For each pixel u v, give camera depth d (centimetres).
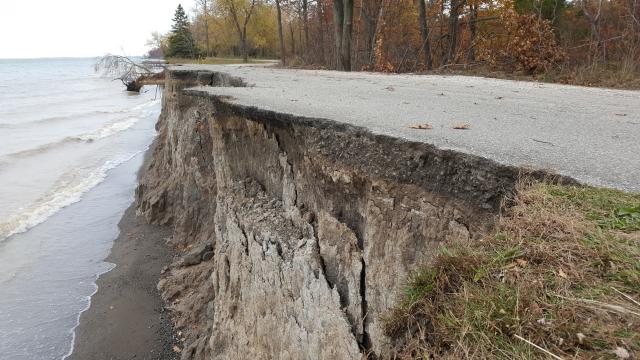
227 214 699
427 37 1903
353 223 467
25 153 2358
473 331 203
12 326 958
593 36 1520
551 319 194
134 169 2158
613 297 198
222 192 757
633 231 236
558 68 1347
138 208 1551
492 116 557
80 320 976
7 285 1113
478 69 1557
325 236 495
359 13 2380
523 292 211
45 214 1570
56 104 4597
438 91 868
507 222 275
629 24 1440
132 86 3494
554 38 1453
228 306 691
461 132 443
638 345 173
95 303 1035
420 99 733
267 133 620
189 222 1284
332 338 455
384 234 412
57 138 2850
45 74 10744
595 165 335
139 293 1063
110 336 919
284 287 536
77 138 2788
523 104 676
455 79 1191
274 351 550
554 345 184
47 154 2406
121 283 1110
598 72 1168
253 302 607
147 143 2753
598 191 284
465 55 1880
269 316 566
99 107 4450
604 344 178
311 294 489
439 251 306
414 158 389
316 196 520
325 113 552
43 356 872
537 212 269
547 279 217
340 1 1964
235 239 663
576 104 679
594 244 230
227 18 4666
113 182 1948
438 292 248
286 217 575
